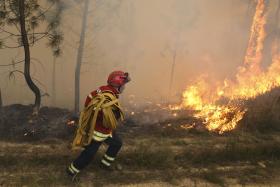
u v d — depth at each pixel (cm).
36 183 627
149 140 835
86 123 628
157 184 653
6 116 877
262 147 799
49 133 823
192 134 888
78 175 661
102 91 643
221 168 725
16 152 737
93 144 635
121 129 886
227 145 791
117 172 683
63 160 711
